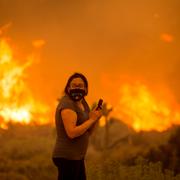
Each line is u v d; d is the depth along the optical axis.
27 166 20.14
